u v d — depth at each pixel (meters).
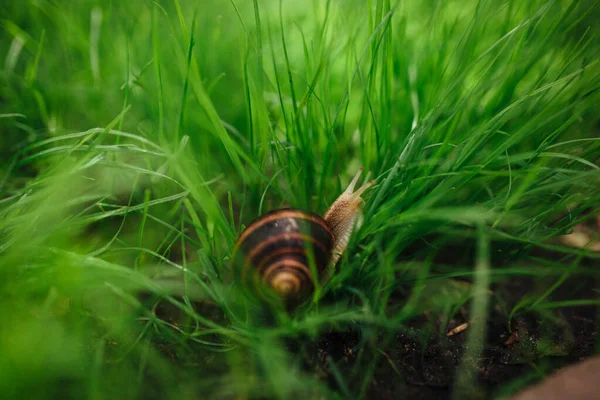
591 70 0.23
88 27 0.30
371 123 0.24
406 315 0.20
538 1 0.26
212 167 0.26
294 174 0.24
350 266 0.21
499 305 0.22
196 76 0.21
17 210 0.21
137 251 0.22
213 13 0.31
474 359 0.20
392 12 0.21
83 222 0.21
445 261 0.24
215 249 0.23
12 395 0.17
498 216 0.21
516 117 0.24
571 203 0.22
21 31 0.28
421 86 0.26
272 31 0.31
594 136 0.26
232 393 0.19
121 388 0.19
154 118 0.25
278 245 0.20
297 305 0.20
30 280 0.19
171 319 0.21
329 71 0.25
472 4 0.29
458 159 0.21
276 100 0.26
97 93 0.27
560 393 0.17
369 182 0.22
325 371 0.20
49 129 0.25
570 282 0.23
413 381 0.20
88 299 0.21
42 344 0.18
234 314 0.21
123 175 0.24
